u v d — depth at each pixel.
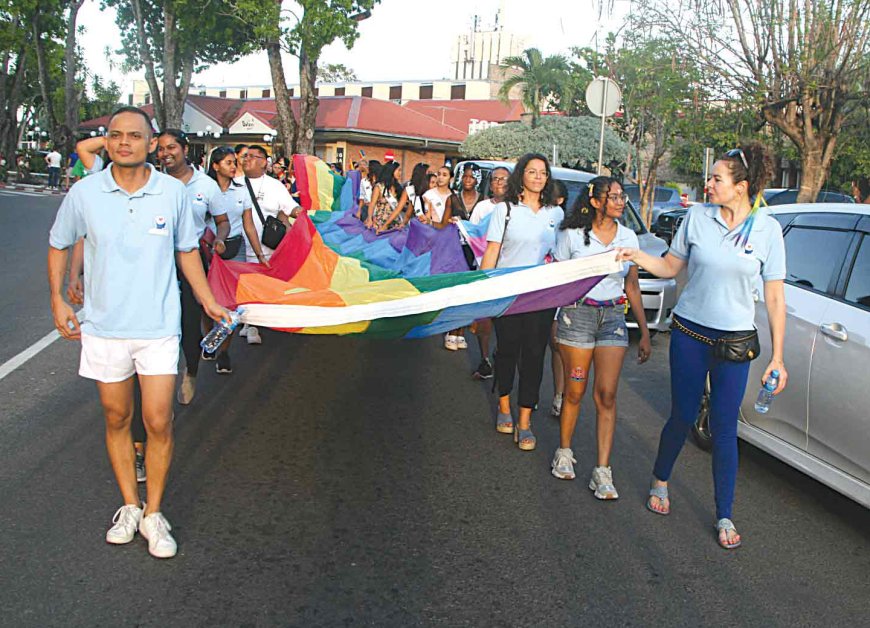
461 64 95.38
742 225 4.27
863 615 3.80
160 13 37.47
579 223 5.07
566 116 36.38
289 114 30.34
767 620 3.71
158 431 3.90
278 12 28.73
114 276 3.73
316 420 6.23
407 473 5.25
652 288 9.28
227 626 3.40
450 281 5.25
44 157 47.78
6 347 7.92
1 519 4.23
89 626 3.34
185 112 44.25
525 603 3.72
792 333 4.95
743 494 5.22
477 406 6.84
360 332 5.08
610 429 5.03
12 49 36.38
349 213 9.80
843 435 4.52
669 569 4.13
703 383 4.57
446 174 8.53
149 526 3.96
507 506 4.81
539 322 5.61
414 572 3.95
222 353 7.36
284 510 4.58
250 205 6.87
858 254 4.86
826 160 14.05
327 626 3.44
